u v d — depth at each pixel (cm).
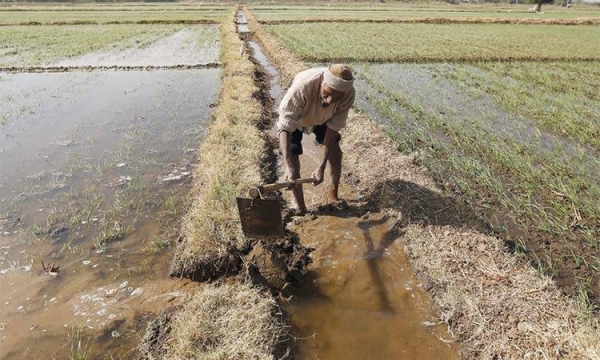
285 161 382
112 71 1259
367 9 5231
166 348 282
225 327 291
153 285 350
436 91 998
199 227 394
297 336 305
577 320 294
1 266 369
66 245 398
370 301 338
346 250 400
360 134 652
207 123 766
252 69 1130
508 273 346
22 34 2231
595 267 368
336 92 351
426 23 3122
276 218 348
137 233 424
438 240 396
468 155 616
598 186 514
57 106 873
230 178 489
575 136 698
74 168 572
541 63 1427
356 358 287
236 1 8625
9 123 762
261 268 354
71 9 4897
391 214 446
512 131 725
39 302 328
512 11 5512
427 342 300
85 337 296
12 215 451
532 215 452
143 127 744
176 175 557
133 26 2756
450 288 334
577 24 3262
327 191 513
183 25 2886
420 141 668
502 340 287
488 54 1564
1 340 291
